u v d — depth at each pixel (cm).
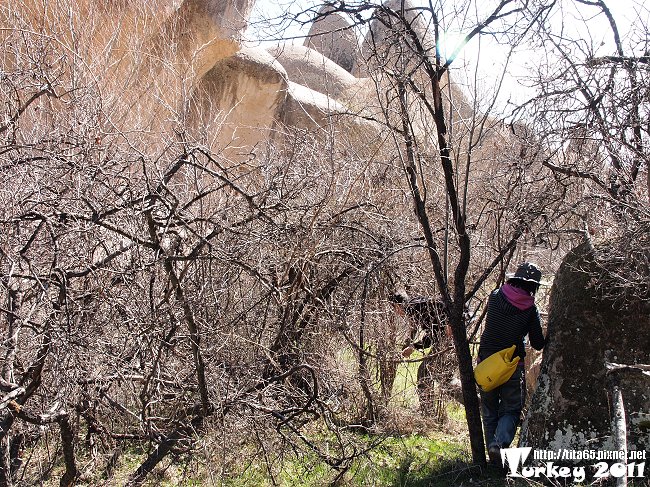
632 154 616
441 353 748
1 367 488
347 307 692
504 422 646
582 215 668
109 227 495
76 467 568
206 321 566
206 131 695
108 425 599
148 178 514
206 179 678
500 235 765
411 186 654
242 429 573
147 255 546
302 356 659
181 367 580
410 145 651
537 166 713
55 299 514
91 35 933
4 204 477
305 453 629
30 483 580
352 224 696
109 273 527
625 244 581
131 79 973
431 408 787
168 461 633
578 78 618
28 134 576
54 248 479
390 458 683
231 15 1270
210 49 1291
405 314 771
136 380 541
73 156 505
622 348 602
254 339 613
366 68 678
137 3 1099
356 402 744
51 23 899
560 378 620
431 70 629
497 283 736
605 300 609
